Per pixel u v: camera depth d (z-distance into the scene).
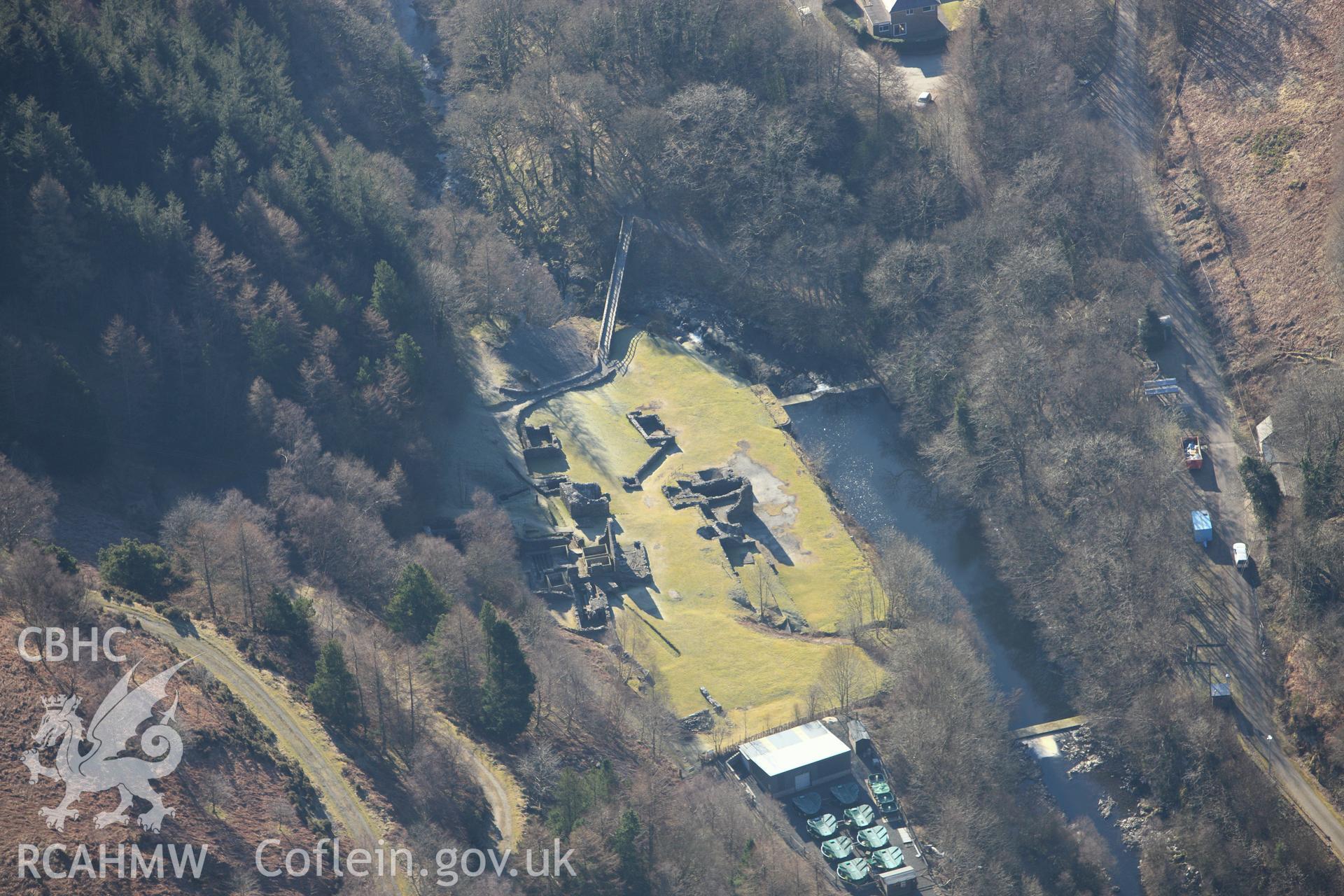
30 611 167.62
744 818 186.12
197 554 193.00
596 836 165.62
